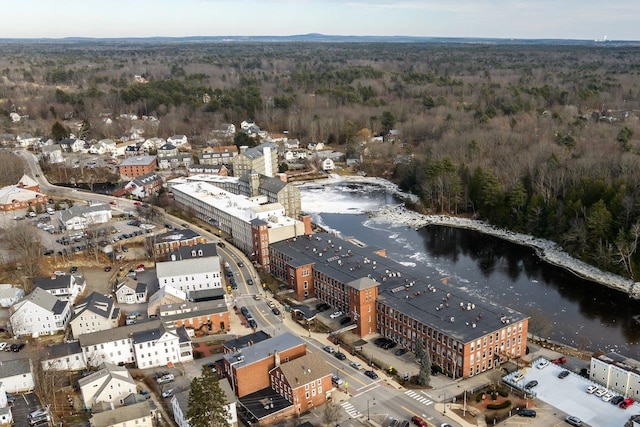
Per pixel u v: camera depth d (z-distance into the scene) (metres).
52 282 162.50
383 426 112.00
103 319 145.62
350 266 169.50
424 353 124.56
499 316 137.25
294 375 118.94
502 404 117.69
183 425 110.12
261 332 140.88
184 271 171.25
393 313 144.38
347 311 158.50
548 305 169.88
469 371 128.25
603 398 118.38
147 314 154.75
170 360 135.88
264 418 114.69
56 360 130.00
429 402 119.88
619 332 153.12
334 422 113.62
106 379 117.94
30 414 113.06
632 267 184.88
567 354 139.38
